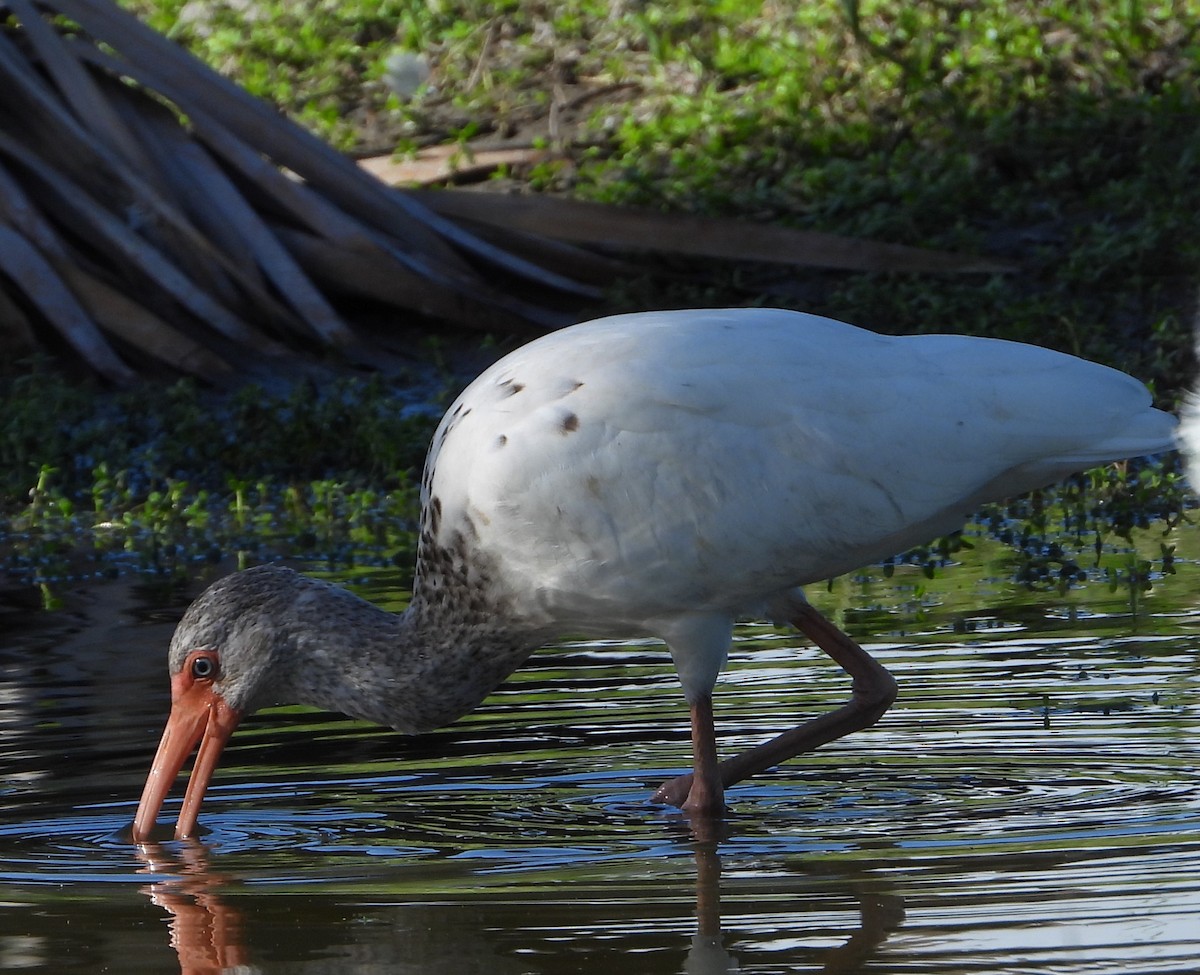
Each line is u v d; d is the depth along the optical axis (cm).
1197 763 889
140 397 1841
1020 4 2533
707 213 2198
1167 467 1627
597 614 903
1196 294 1931
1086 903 694
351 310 2075
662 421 870
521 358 910
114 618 1288
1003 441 868
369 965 663
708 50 2603
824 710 1019
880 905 704
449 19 2803
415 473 1714
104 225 1941
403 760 964
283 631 927
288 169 2133
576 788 909
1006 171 2264
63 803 901
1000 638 1140
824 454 867
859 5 2500
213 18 2897
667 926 690
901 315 1917
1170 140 2206
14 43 2061
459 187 2398
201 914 727
